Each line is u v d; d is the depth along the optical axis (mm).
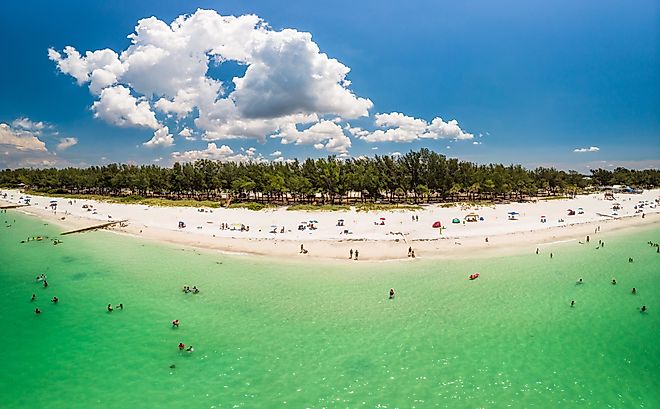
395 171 135625
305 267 55156
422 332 35188
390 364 30109
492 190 141125
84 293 45375
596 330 35406
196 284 48219
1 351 32281
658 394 26516
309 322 37406
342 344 33250
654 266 54531
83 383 27953
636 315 38375
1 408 25156
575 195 169875
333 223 87000
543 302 41656
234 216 99562
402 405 25312
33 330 36062
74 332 35625
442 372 29000
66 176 178000
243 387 27406
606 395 26438
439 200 138500
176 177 148625
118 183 160750
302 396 26312
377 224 84812
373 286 46938
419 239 69750
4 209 122250
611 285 46656
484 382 27750
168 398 26234
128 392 26891
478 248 64625
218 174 150000
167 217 99188
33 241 73812
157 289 46594
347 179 128125
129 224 89500
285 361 30719
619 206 120500
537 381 27891
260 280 49656
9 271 53906
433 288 46062
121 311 40250
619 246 67188
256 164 157500
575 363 30172
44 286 47750
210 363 30484
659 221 93750
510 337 34188
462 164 144125
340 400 25859
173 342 33750
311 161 144625
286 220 92375
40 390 27109
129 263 57938
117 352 32156
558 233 76688
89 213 108938
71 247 68875
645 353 31547
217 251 64875
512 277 49844
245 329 36062
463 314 38844
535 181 167750
